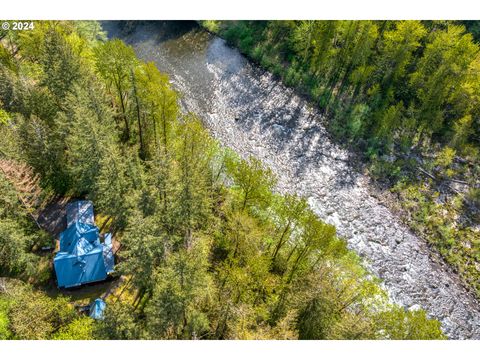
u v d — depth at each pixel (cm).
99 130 4553
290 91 7738
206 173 5100
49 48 5134
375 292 4662
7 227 3900
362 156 6719
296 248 4597
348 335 3500
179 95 7156
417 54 7256
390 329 3681
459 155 6675
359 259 5378
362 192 6225
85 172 4516
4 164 4075
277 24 8319
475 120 6875
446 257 5531
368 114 7125
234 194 5481
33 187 4416
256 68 8225
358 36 7144
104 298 4244
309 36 7712
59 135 5100
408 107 7212
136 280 3969
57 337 3509
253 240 4372
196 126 4853
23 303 3559
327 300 3625
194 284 3278
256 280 4047
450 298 5131
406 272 5341
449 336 4784
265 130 6975
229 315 3538
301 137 6919
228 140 6719
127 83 5550
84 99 4781
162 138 5700
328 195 6125
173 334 3481
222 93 7600
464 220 5922
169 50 8581
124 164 4334
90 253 4306
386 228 5806
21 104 5162
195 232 4609
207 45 8744
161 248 3856
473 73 6475
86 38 7675
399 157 6681
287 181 6225
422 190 6269
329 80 7725
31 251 4494
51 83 5238
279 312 3962
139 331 3394
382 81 7400
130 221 3816
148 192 4188
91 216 4794
